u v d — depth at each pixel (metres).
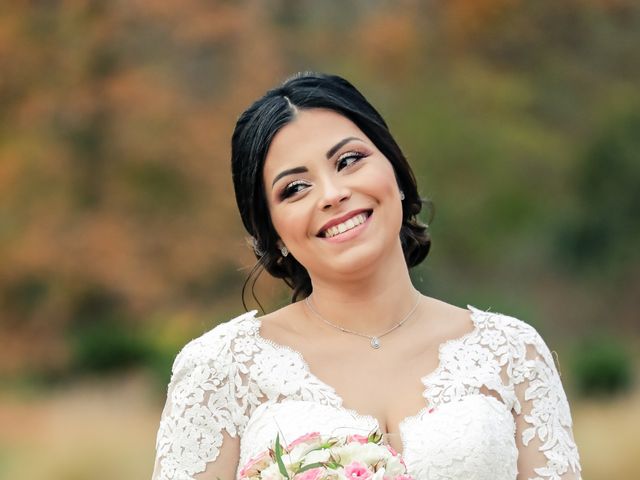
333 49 20.92
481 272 22.81
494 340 3.73
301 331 3.75
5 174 18.83
